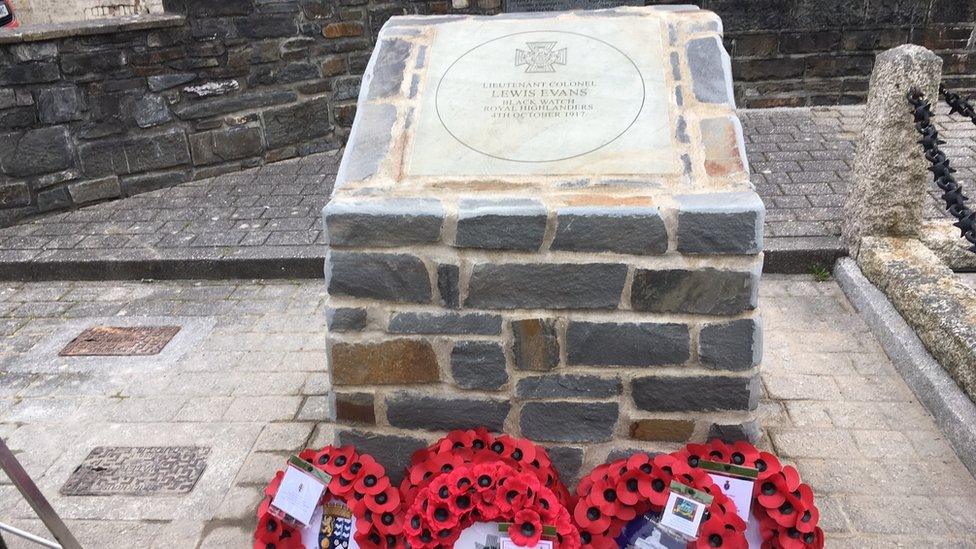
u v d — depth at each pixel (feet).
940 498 8.10
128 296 13.65
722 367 6.95
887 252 11.81
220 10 17.38
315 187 17.53
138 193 17.72
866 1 19.90
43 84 15.98
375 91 7.80
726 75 7.53
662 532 6.64
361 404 7.42
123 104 16.99
